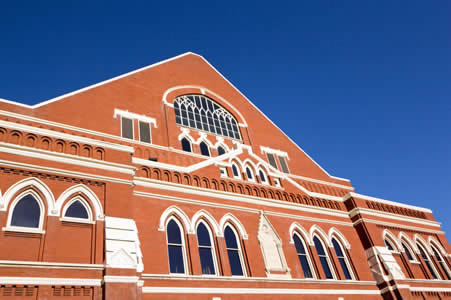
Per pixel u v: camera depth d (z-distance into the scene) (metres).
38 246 12.04
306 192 23.47
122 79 23.20
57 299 11.15
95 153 15.51
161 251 15.26
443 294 23.50
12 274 10.94
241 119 27.98
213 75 29.64
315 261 19.95
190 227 16.84
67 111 19.20
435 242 27.11
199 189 18.52
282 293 17.06
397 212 26.83
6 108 16.98
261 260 17.92
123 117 21.45
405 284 21.28
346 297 19.22
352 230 23.70
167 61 27.06
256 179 21.88
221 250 17.03
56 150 14.65
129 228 13.80
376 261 21.98
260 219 19.61
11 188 12.64
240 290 15.88
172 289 14.18
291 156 28.31
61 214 13.09
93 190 14.24
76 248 12.59
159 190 17.17
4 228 11.77
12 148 13.34
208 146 24.34
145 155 20.42
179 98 25.70
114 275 12.10
